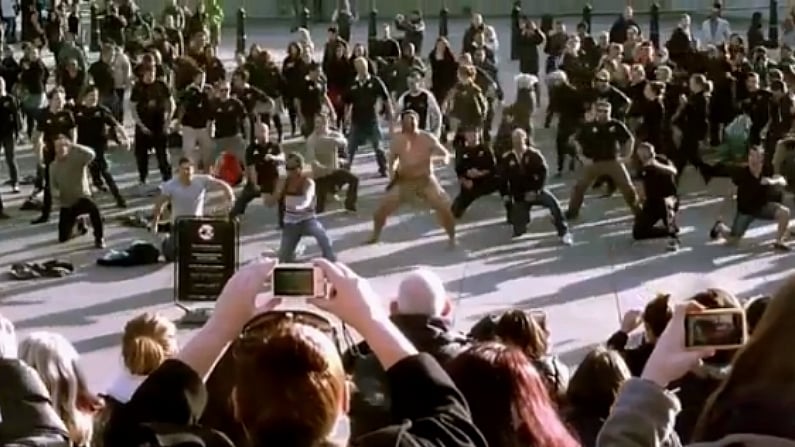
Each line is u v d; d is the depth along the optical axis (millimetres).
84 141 20172
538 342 7387
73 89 25109
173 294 16047
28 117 24594
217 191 17766
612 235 18594
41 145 20125
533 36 29531
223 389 4770
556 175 22234
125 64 26109
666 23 42781
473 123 21844
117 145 24781
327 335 3172
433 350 6785
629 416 3150
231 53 37594
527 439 4332
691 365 3344
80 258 17703
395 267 17219
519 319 7406
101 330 14758
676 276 16734
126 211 20203
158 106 21516
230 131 20906
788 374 2854
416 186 17859
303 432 2826
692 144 21094
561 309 15453
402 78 25922
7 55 26141
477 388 4395
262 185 18547
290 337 2906
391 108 22484
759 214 17703
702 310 3371
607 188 20797
